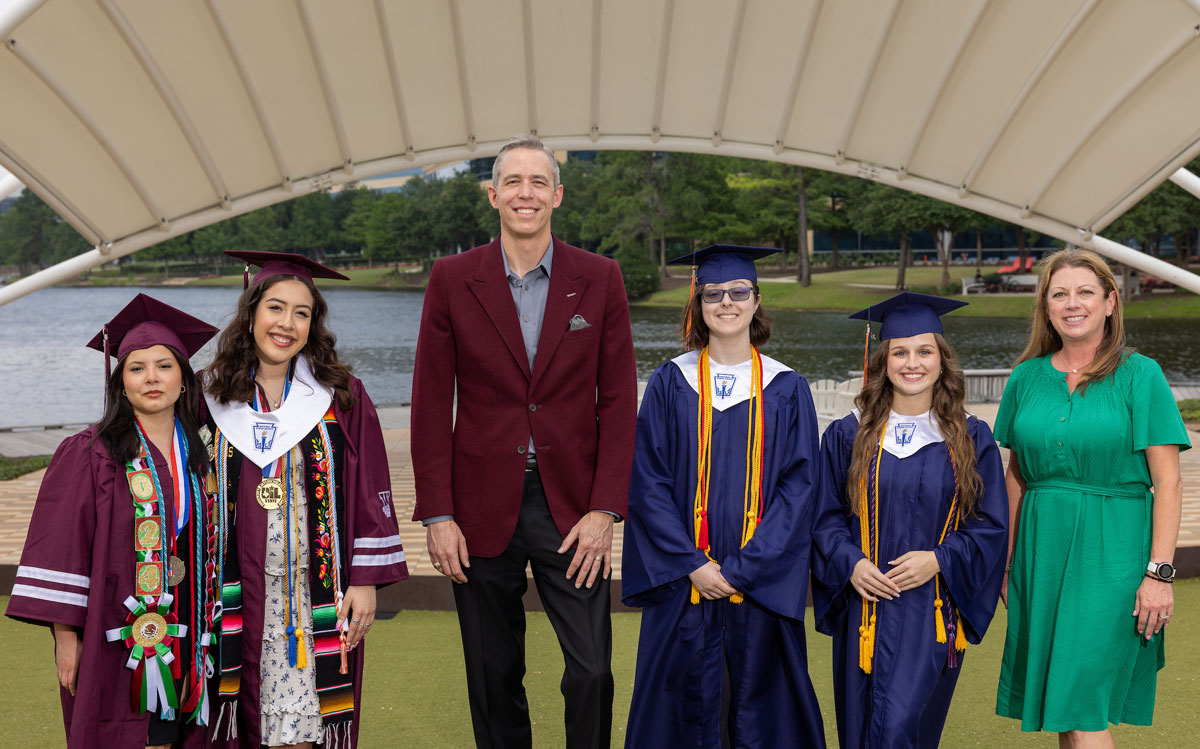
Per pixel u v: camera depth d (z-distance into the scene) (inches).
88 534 98.3
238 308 108.9
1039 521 119.3
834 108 352.2
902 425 121.7
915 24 310.5
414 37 324.5
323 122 343.3
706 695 120.0
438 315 118.2
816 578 122.6
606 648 118.6
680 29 334.3
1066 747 118.9
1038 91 308.0
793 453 121.4
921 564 115.0
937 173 363.6
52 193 320.5
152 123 312.2
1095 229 354.9
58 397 835.4
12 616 94.3
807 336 1228.5
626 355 121.1
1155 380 114.8
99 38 276.8
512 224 115.3
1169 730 137.5
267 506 105.5
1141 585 114.5
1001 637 182.4
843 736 119.6
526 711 124.8
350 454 111.7
